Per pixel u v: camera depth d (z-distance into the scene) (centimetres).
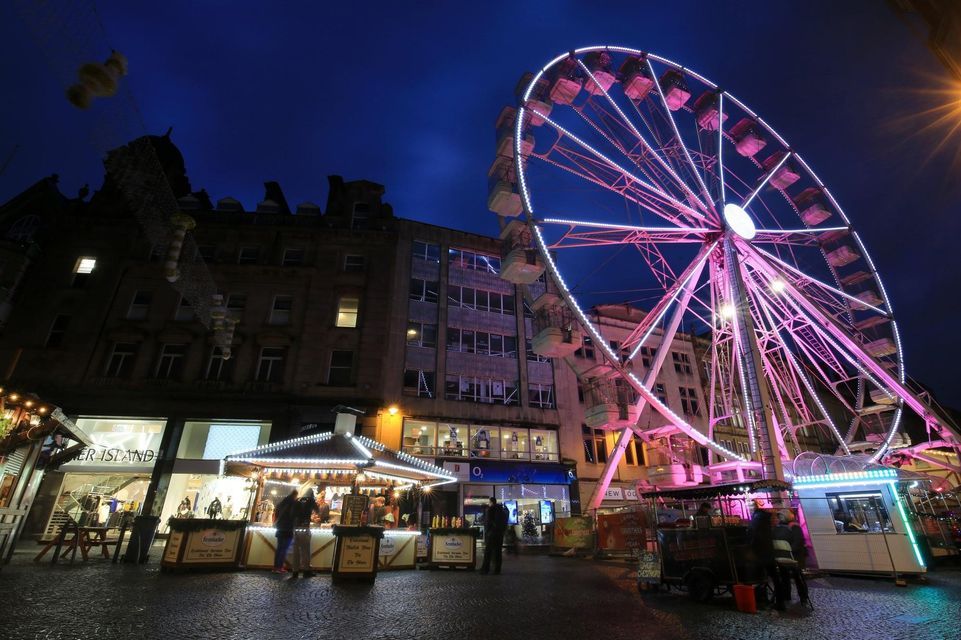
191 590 953
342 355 2898
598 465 3262
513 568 1600
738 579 940
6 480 1147
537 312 2334
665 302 2312
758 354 2100
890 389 2552
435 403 2983
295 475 1670
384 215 3409
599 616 809
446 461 2797
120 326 2752
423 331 3153
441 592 1034
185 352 2767
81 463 2450
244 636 623
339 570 1166
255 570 1317
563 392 3328
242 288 2966
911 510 1611
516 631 690
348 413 1608
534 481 2914
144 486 2494
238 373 2747
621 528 1958
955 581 1310
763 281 2589
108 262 2912
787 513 1257
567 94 2469
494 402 3148
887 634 700
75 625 637
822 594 1105
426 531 1822
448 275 3359
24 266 2825
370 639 630
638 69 2577
